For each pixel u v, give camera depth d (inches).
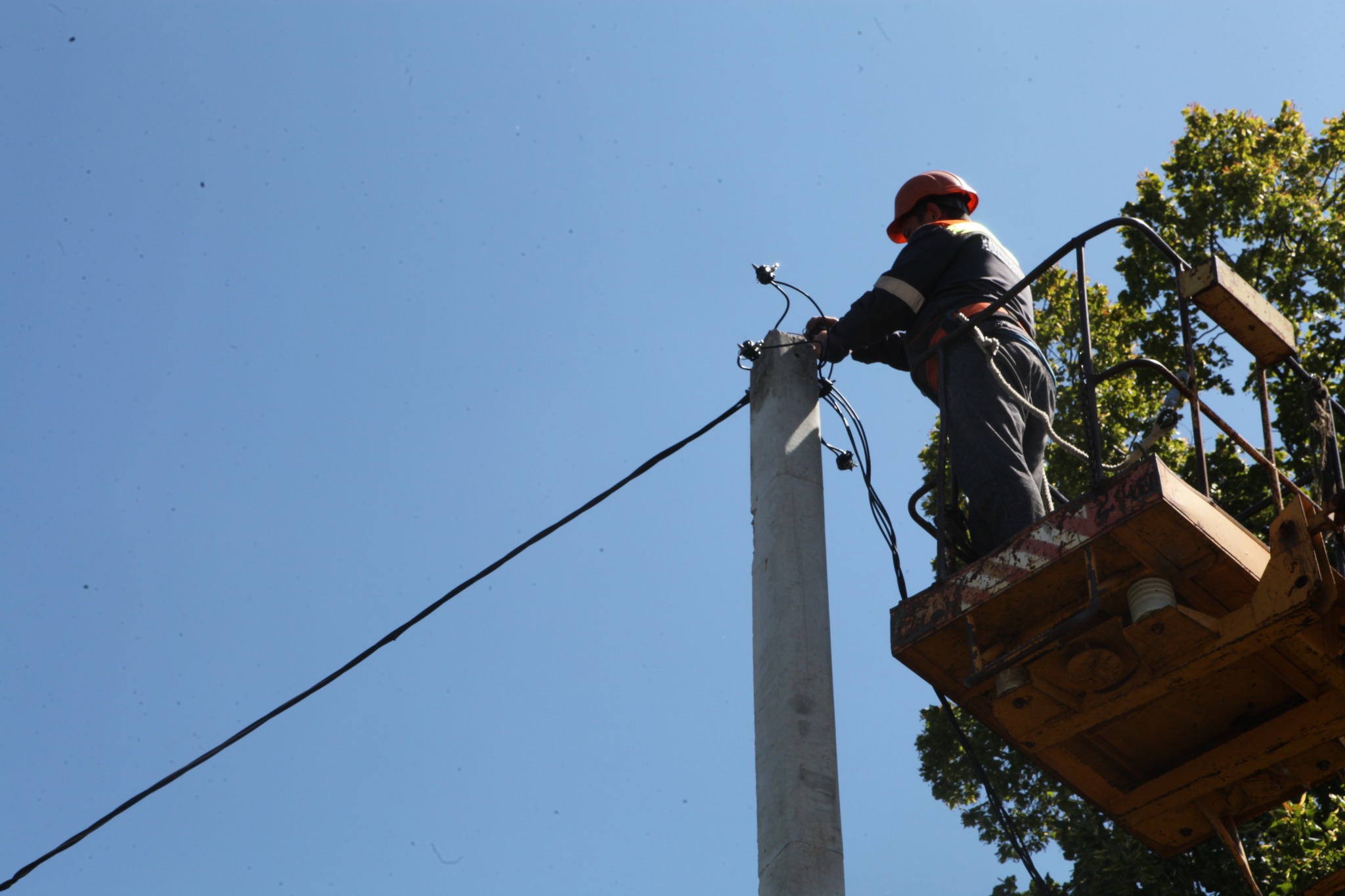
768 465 234.7
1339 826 424.5
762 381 247.1
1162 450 555.5
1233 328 211.8
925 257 246.7
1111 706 203.0
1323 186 635.5
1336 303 600.4
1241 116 633.0
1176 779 217.3
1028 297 249.0
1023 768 535.8
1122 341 599.5
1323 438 209.8
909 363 263.3
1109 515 191.8
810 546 223.5
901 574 247.3
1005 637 205.9
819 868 187.5
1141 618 190.5
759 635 215.3
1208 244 615.8
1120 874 464.1
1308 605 185.0
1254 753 211.0
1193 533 190.1
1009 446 222.8
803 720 201.6
